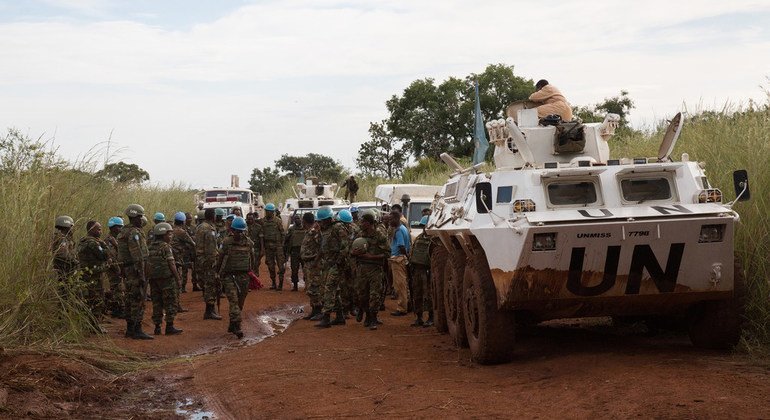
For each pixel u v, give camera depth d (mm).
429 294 13664
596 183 8852
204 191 32125
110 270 14375
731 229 8258
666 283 8430
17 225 11469
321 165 71000
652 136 15312
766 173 10406
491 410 6883
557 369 8445
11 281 10953
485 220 9008
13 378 8594
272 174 68625
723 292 8539
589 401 6805
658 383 7176
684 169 8945
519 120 10742
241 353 11211
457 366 9344
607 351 9305
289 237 20797
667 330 10812
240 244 13328
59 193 13258
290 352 10984
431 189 21328
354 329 13461
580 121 10508
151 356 11555
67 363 9680
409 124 37250
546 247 8172
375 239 13523
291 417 7277
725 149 11516
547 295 8500
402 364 9742
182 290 20312
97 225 12883
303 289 21266
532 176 8797
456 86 37125
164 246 13273
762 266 9594
